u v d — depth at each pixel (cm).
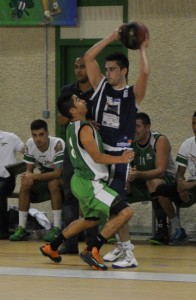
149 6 2144
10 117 2238
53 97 2217
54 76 2212
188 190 1839
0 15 2231
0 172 2031
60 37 2206
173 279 1252
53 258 1468
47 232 1989
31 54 2225
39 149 1942
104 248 1750
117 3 2166
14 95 2238
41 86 2222
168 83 2139
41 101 2222
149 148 1878
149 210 2138
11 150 2055
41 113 2222
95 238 1535
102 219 1536
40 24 2203
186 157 1920
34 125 1925
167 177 1919
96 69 1414
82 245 1805
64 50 2222
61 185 1902
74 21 2180
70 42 2200
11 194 2006
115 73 1395
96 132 1391
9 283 1195
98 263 1377
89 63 1411
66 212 1625
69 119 1477
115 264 1402
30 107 2230
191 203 1880
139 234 2056
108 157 1366
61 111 1416
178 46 2130
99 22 2181
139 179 1873
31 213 2023
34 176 1906
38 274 1305
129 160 1362
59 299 1047
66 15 2181
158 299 1049
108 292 1110
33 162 1969
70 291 1117
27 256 1584
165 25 2136
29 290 1125
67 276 1283
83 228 1444
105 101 1406
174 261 1520
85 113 1420
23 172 2022
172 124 2139
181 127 2134
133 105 1402
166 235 1855
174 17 2130
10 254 1620
